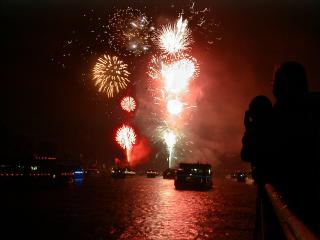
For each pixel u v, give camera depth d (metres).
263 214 3.44
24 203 23.34
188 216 18.88
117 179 66.50
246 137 3.34
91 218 17.31
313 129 2.40
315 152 2.32
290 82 2.66
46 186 37.56
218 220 17.64
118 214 19.09
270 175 3.09
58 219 16.77
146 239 12.76
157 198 28.97
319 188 2.18
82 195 30.56
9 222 15.52
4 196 28.48
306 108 2.51
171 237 13.21
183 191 37.59
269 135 2.93
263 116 3.27
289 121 2.48
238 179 68.19
